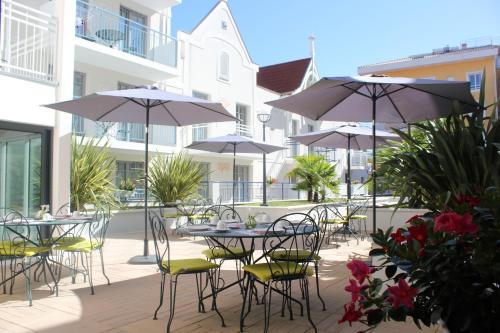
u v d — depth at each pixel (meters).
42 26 8.12
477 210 2.19
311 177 15.29
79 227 7.84
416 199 4.55
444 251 2.07
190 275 5.88
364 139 10.45
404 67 25.47
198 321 3.89
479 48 24.84
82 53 11.86
